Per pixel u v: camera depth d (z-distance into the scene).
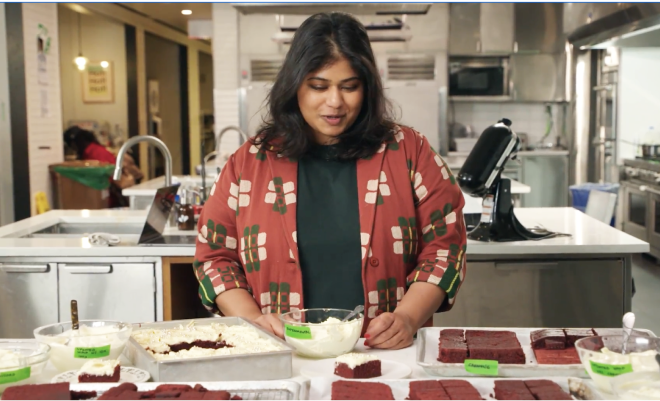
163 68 12.56
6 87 6.62
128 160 8.62
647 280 5.87
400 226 1.80
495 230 3.04
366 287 1.77
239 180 1.86
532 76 7.72
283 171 1.83
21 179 6.80
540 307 3.04
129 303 2.97
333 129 1.74
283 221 1.79
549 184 7.62
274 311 1.80
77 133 8.20
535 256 3.02
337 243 1.78
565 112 7.88
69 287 2.96
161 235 3.19
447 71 7.49
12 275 2.96
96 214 4.02
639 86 7.30
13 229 3.42
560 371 1.37
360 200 1.79
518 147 2.99
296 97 1.78
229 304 1.77
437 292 1.75
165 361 1.33
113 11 9.22
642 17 5.64
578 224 3.47
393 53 7.44
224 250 1.88
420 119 7.40
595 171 7.66
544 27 7.58
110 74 10.37
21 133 6.77
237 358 1.35
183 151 13.25
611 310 3.04
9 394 1.20
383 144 1.84
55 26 7.62
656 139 7.01
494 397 1.28
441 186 1.85
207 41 14.05
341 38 1.70
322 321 1.63
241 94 7.53
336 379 1.32
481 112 8.09
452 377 1.40
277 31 7.43
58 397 1.21
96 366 1.33
